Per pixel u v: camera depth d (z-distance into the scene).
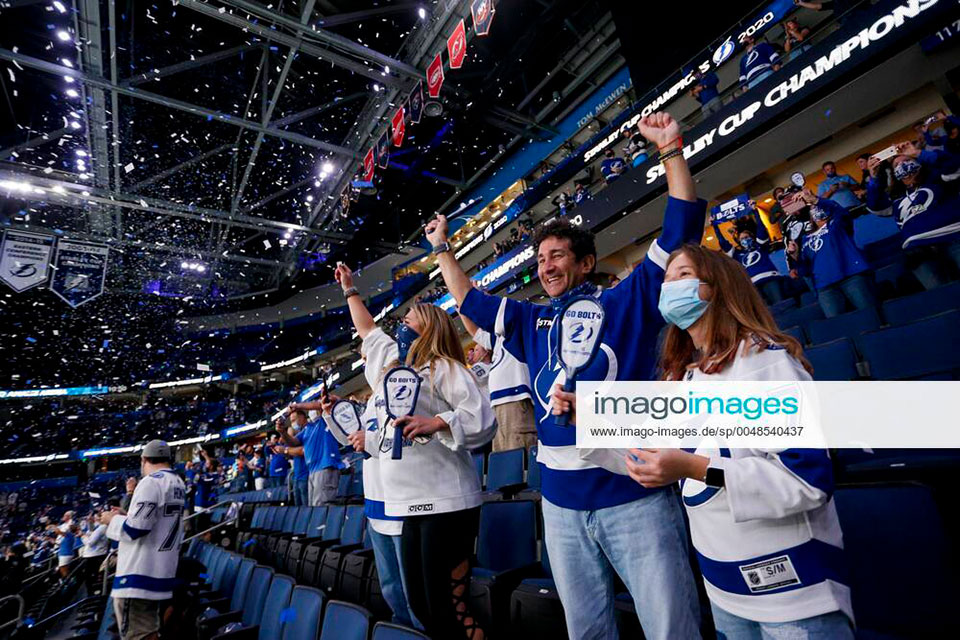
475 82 10.95
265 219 13.78
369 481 1.93
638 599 1.00
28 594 6.02
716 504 0.83
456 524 1.52
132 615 2.57
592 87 11.06
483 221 13.48
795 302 4.74
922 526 1.16
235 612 2.33
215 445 22.59
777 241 6.04
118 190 11.52
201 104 10.32
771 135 5.40
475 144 13.45
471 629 1.45
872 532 1.23
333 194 13.16
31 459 20.27
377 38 9.49
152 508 2.68
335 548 2.91
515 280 8.55
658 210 6.70
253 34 8.95
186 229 14.26
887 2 4.32
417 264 15.83
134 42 8.73
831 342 2.65
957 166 3.48
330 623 1.54
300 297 22.05
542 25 9.70
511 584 1.92
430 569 1.47
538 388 1.26
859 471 1.53
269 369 22.02
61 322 18.42
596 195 7.27
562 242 1.32
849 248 3.73
